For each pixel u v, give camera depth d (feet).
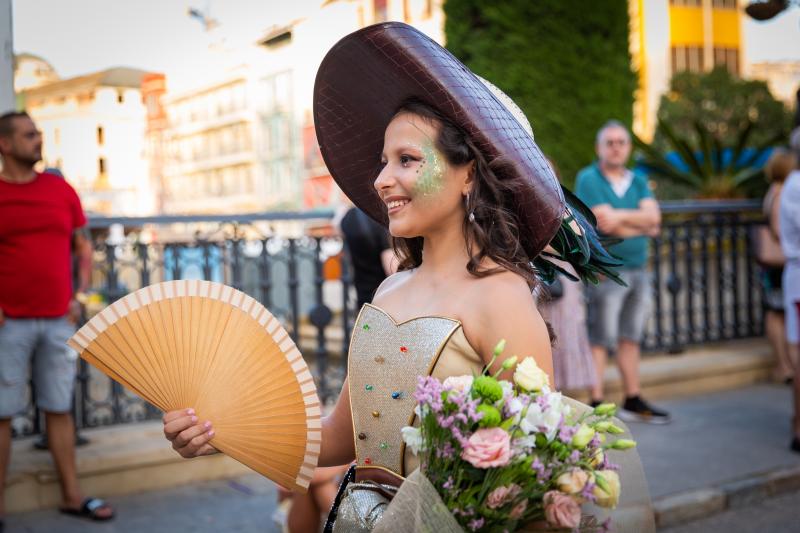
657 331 23.86
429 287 5.26
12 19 14.65
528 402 4.40
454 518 4.30
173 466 15.42
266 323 5.07
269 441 5.06
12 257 12.88
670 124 52.54
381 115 5.66
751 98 53.26
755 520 14.28
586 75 21.53
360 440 5.26
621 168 18.67
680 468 15.98
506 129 5.16
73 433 13.99
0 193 12.85
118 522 13.57
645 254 18.83
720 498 14.60
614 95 22.02
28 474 14.08
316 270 18.51
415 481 4.35
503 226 5.06
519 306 4.91
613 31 22.03
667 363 22.48
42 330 13.25
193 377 4.99
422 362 4.96
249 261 18.17
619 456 4.99
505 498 4.32
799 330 16.85
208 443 5.01
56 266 13.25
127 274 19.15
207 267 17.31
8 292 12.93
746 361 23.13
